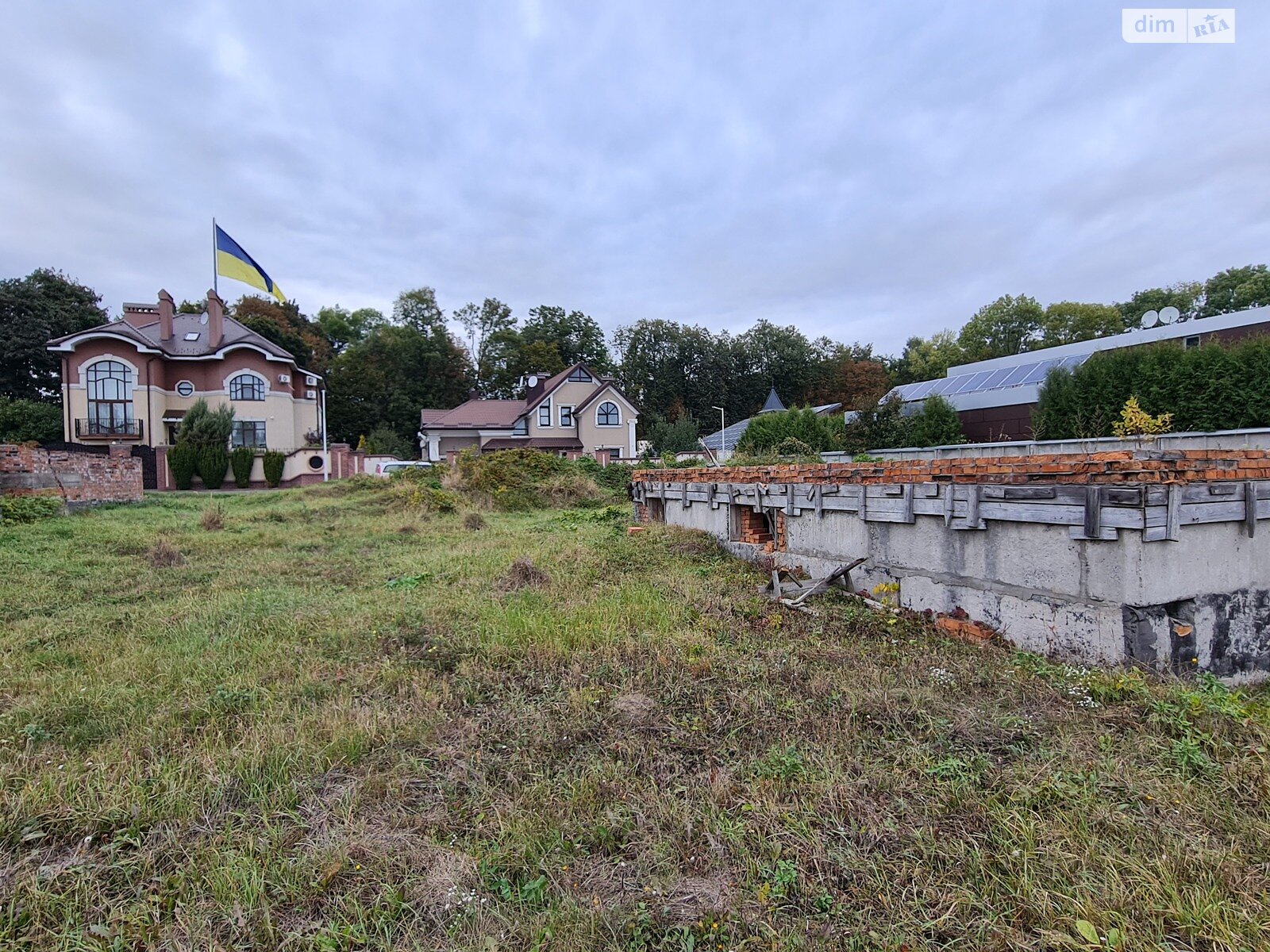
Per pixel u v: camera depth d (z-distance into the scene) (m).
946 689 4.07
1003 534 4.89
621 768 3.19
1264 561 4.62
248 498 17.72
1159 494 3.95
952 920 2.17
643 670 4.48
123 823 2.76
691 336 51.91
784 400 54.38
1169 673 4.03
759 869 2.43
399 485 17.53
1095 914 2.15
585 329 56.91
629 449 36.38
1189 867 2.37
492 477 18.14
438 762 3.31
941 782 2.97
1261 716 3.64
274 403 28.12
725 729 3.62
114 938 2.14
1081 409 14.23
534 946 2.08
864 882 2.36
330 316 50.78
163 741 3.45
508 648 4.97
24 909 2.24
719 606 6.21
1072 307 45.53
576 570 7.77
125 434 25.72
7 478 12.14
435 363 46.12
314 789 3.03
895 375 56.38
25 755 3.22
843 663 4.62
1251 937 2.05
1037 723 3.56
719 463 21.80
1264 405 11.69
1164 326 18.34
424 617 5.84
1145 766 3.08
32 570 7.69
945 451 15.25
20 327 32.59
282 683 4.27
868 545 6.24
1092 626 4.25
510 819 2.78
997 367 23.48
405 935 2.17
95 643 5.07
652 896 2.32
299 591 6.99
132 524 11.85
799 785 2.99
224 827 2.73
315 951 2.11
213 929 2.19
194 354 27.41
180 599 6.53
